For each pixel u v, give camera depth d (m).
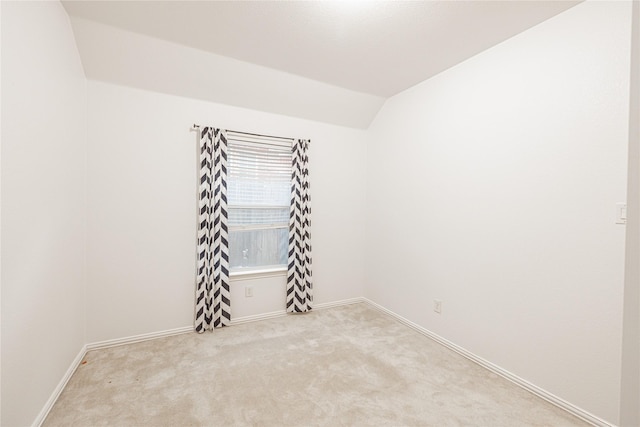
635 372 1.55
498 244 2.17
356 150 3.67
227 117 2.91
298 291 3.26
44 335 1.64
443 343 2.59
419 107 2.89
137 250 2.56
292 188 3.21
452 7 1.78
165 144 2.65
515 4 1.74
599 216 1.65
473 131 2.36
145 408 1.73
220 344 2.55
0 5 1.22
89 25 2.02
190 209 2.78
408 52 2.33
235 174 3.01
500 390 1.96
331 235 3.55
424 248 2.83
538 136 1.92
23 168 1.42
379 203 3.48
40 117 1.58
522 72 2.02
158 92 2.60
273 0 1.76
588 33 1.69
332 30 2.05
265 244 3.23
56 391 1.79
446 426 1.63
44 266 1.64
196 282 2.79
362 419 1.67
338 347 2.53
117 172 2.47
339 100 3.19
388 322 3.10
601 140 1.64
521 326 2.02
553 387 1.84
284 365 2.23
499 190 2.16
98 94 2.38
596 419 1.65
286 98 3.02
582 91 1.71
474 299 2.34
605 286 1.63
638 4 1.52
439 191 2.67
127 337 2.54
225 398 1.83
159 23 2.01
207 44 2.26
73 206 2.10
